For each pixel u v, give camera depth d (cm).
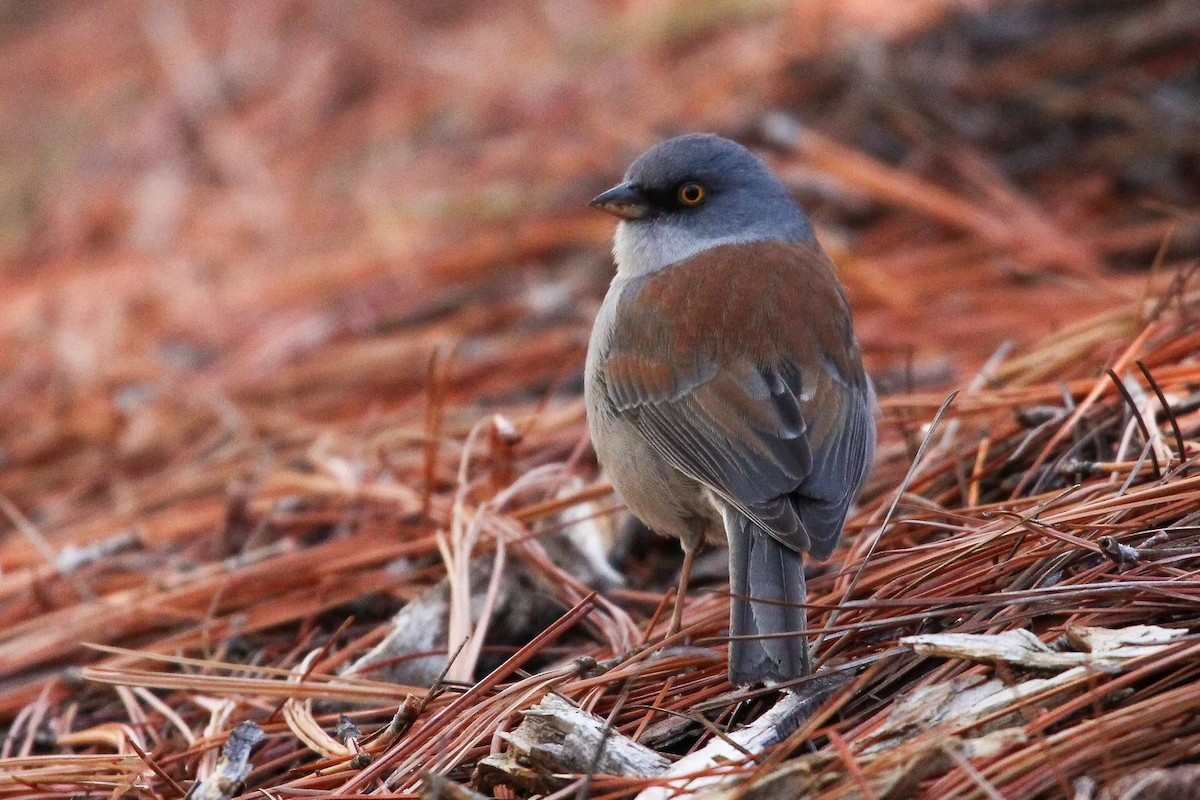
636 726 713
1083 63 1566
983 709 618
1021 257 1399
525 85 1872
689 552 847
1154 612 668
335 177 1825
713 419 805
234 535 1077
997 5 1633
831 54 1650
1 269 1778
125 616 968
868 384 862
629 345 850
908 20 1662
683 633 767
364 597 945
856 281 1391
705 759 643
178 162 1912
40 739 864
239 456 1263
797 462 775
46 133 2016
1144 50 1551
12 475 1348
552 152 1712
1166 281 1242
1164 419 866
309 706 793
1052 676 627
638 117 1708
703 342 825
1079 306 1277
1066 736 587
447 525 977
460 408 1303
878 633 737
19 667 955
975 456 931
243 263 1686
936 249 1455
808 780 593
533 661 872
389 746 719
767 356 815
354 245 1664
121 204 1845
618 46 1884
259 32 2108
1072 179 1511
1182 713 586
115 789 720
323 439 1214
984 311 1317
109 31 2216
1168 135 1493
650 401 833
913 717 623
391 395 1389
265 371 1456
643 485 845
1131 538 733
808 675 679
